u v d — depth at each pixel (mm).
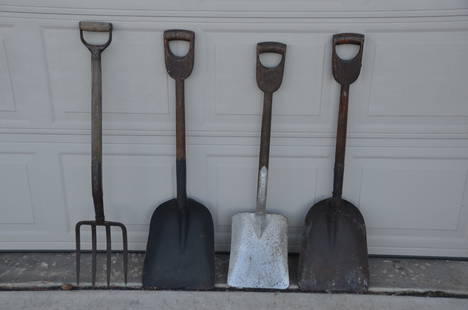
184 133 1815
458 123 1855
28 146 1907
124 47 1777
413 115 1852
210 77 1817
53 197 1989
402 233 2037
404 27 1734
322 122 1877
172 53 1750
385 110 1849
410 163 1922
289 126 1885
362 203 1998
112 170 1949
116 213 2021
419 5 1701
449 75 1787
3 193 1975
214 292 1849
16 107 1848
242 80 1821
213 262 1877
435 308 1783
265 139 1803
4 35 1748
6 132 1881
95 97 1720
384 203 1990
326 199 1970
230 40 1771
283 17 1735
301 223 2041
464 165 1911
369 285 1867
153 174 1962
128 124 1882
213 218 2041
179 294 1837
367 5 1712
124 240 1847
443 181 1938
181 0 1718
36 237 2053
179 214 1932
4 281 1879
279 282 1847
